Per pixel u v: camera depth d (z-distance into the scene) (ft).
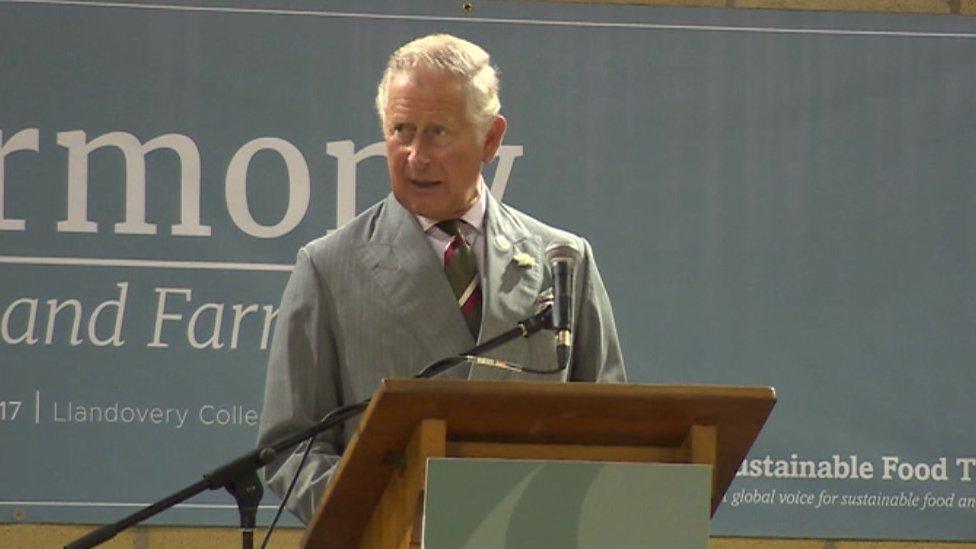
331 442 31.65
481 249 33.12
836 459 47.39
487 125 32.60
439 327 32.01
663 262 47.75
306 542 28.25
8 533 45.62
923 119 48.85
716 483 25.91
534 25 48.29
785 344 47.70
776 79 48.67
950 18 49.19
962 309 48.16
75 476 45.91
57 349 46.24
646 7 48.62
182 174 47.09
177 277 46.80
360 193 47.55
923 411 47.75
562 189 47.83
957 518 47.34
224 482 28.43
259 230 47.16
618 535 22.86
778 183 48.26
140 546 46.11
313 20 47.93
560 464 22.89
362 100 47.83
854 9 49.47
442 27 48.16
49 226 46.57
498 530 22.63
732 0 49.70
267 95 47.60
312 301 32.55
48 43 47.24
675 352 47.47
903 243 48.29
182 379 46.47
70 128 46.98
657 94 48.39
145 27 47.55
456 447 24.08
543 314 28.35
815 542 47.16
